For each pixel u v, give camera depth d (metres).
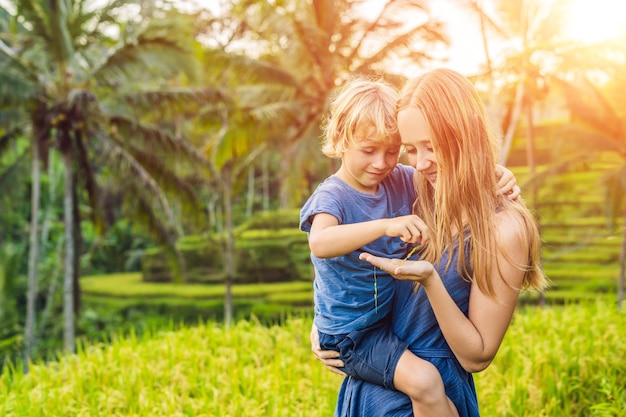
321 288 2.11
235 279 29.73
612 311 6.96
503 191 2.03
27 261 27.45
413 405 2.01
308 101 17.19
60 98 15.80
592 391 5.00
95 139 17.09
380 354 2.04
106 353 6.69
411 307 2.06
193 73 15.01
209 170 16.92
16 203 28.59
